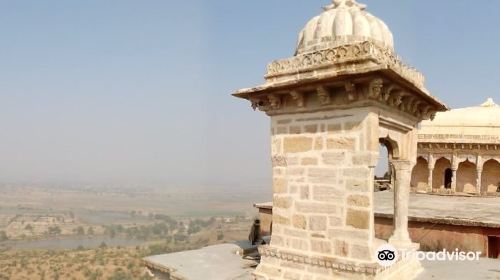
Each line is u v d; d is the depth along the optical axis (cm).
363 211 841
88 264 11481
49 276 10244
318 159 921
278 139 1001
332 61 863
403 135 1082
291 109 969
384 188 2748
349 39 929
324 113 916
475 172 2878
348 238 859
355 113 863
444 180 2973
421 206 1986
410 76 966
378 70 759
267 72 997
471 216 1602
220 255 1316
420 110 1097
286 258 955
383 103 884
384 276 873
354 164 860
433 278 1049
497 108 3020
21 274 10356
